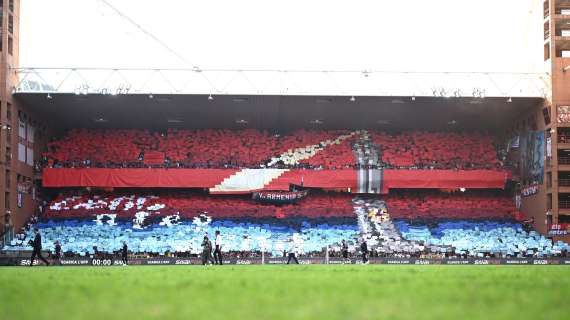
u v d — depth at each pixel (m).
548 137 73.75
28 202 75.69
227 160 82.94
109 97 73.38
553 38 73.50
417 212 79.00
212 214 77.44
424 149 85.44
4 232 68.56
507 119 83.56
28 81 72.00
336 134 87.81
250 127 87.94
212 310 11.73
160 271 30.92
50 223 74.50
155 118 83.50
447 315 10.72
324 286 17.19
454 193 83.44
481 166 82.81
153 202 79.31
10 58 71.44
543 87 74.31
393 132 88.44
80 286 18.38
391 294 14.59
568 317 10.57
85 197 79.62
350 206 79.94
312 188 82.88
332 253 69.31
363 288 16.36
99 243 68.75
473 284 17.81
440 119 84.81
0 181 68.62
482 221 77.50
